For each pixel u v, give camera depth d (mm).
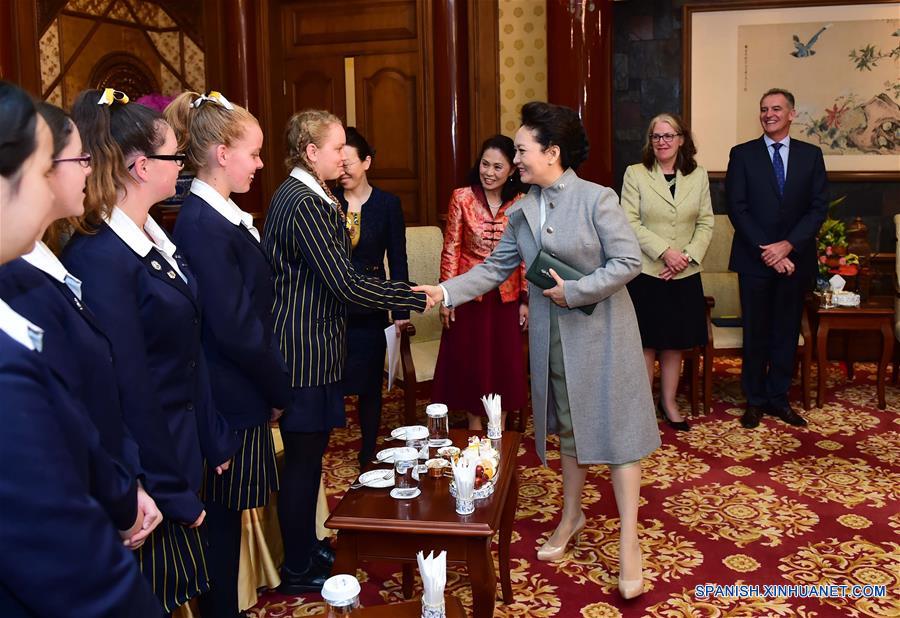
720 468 4277
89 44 7234
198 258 2340
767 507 3770
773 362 4969
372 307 2904
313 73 7109
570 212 2854
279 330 2861
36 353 1104
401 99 6918
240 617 2648
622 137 6637
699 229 4797
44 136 1146
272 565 3016
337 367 2953
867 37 6238
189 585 2111
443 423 2828
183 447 2080
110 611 1111
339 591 1750
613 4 6496
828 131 6387
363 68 6980
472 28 6641
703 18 6422
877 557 3258
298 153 2898
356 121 7047
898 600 2924
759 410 4984
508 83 6688
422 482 2561
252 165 2432
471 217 4098
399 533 2268
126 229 1937
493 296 4172
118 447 1663
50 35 6824
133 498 1466
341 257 2816
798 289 4883
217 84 7320
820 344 5176
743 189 4918
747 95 6445
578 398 2918
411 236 5035
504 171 3938
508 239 3227
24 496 1030
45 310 1469
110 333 1824
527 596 2994
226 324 2355
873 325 5121
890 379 5906
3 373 1057
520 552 3354
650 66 6539
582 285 2773
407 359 4375
